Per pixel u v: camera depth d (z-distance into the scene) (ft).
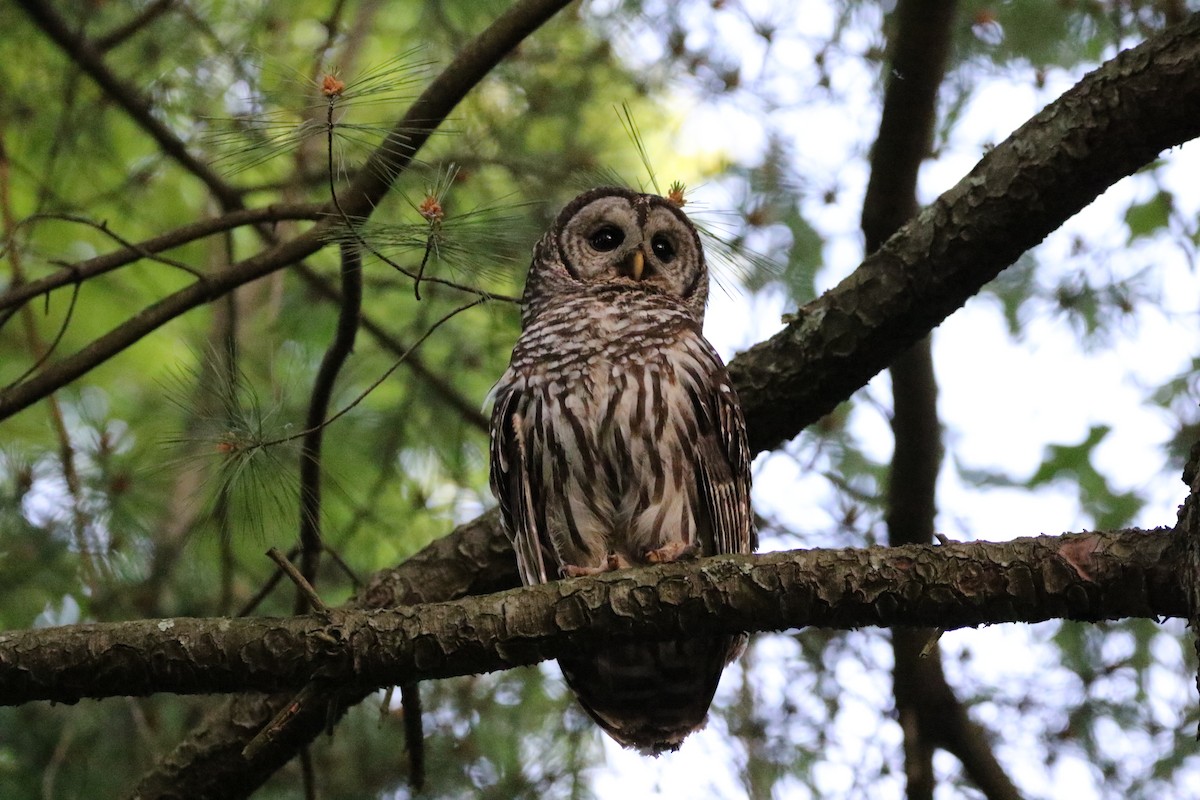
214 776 31.35
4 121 38.24
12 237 29.48
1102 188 28.68
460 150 35.94
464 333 39.06
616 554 28.71
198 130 36.73
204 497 35.37
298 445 28.22
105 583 35.17
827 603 21.75
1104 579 21.02
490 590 33.30
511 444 30.40
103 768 35.86
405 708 30.60
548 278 34.37
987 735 34.94
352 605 32.37
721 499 30.30
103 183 41.11
